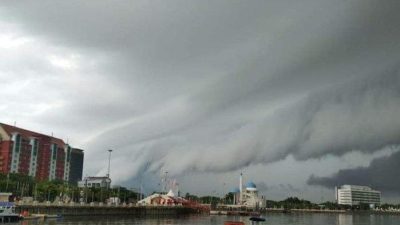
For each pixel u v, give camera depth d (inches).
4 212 7317.9
